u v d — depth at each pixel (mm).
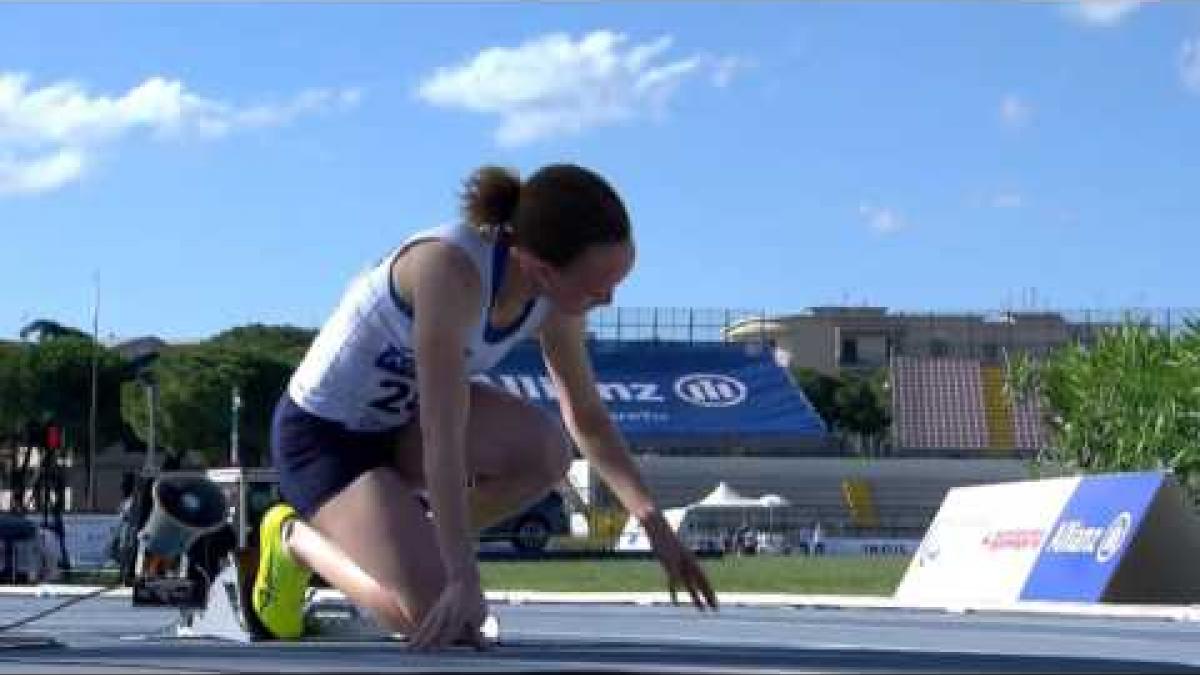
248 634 4805
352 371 3988
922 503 57250
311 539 4316
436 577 3830
